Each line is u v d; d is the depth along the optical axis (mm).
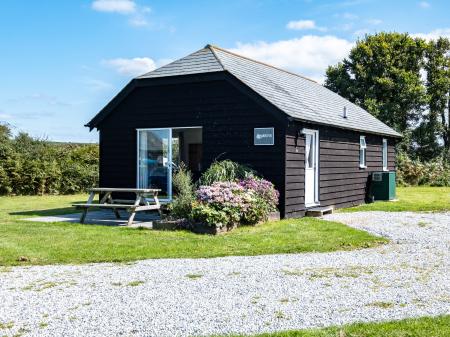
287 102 14500
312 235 10711
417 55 40688
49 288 6645
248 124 13844
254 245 9609
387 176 20016
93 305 5898
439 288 6578
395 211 15742
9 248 9156
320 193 15570
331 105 19312
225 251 9086
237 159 14008
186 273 7422
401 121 39375
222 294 6312
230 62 15461
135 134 15789
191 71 14656
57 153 26328
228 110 14164
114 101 15789
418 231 11273
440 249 9320
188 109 14828
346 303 5926
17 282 6953
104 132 16266
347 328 4996
